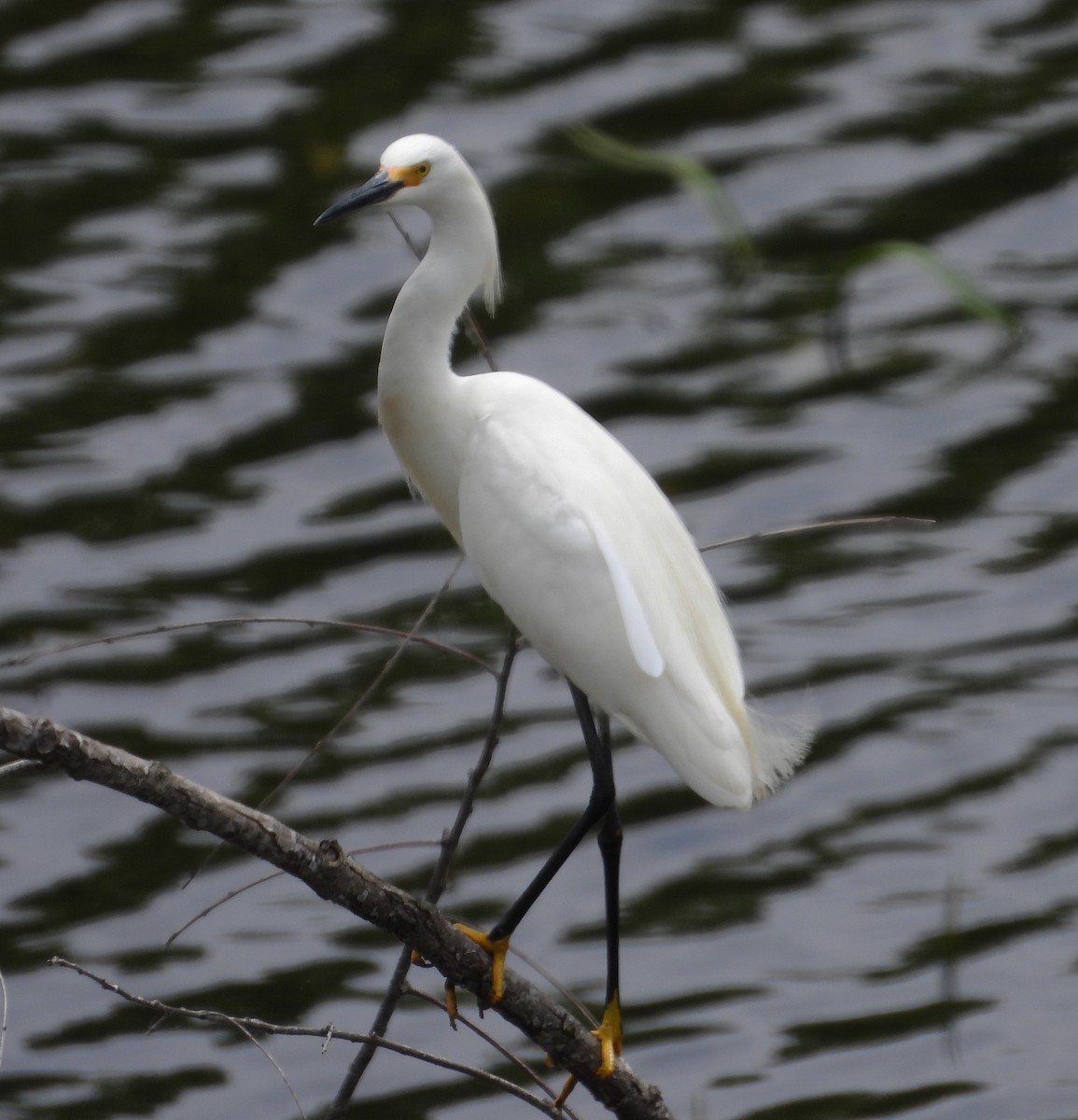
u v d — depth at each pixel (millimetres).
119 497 15336
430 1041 11383
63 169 18750
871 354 17125
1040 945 11711
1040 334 17359
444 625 14336
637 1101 7438
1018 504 15461
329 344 16828
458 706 13727
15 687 13508
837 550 15094
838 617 14469
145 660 13859
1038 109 19984
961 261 18094
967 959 11625
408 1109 10820
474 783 7176
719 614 8203
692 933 11945
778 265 18078
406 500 15461
